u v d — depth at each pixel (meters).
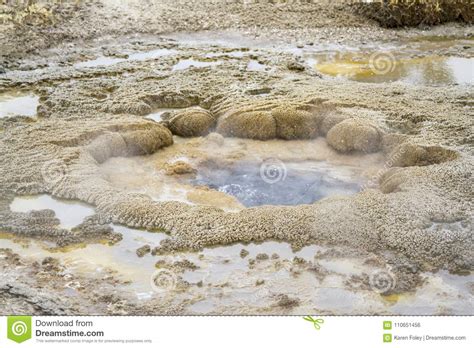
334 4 9.95
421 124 5.95
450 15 9.68
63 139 5.49
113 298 3.72
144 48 8.29
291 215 4.46
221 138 5.86
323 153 5.72
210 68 7.51
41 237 4.31
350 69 7.78
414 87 7.01
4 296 3.73
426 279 3.92
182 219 4.45
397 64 8.01
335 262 4.06
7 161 5.18
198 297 3.74
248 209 4.56
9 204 4.68
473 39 9.12
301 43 8.70
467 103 6.53
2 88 6.88
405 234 4.28
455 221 4.46
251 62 7.90
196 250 4.18
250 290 3.80
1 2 8.95
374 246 4.20
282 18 9.51
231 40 8.74
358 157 5.64
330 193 5.02
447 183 4.86
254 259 4.09
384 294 3.78
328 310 3.63
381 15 9.49
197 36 8.85
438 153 5.36
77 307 3.64
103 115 6.20
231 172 5.34
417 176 4.95
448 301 3.73
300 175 5.32
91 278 3.91
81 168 5.08
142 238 4.32
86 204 4.70
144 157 5.57
